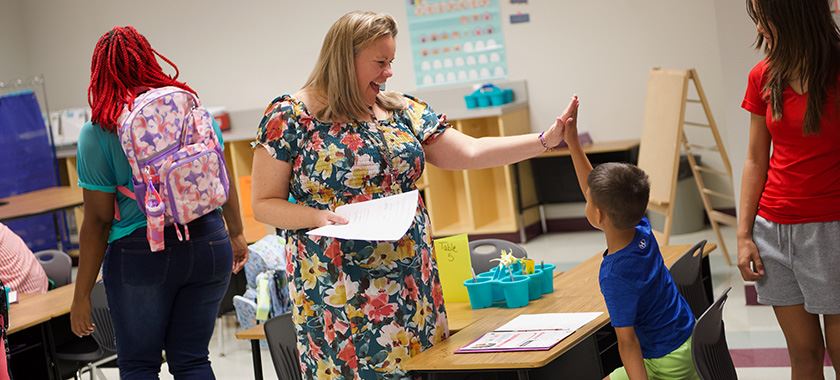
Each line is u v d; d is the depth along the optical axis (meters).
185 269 3.62
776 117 3.19
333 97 3.01
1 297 3.57
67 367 5.12
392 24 3.05
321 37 9.55
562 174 8.64
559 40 8.60
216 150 3.71
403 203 2.89
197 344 3.74
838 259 3.19
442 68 9.05
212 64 10.01
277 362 3.76
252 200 3.11
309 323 3.13
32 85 10.82
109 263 3.63
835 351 3.31
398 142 3.10
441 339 3.24
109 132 3.53
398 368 3.10
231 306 6.12
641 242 3.09
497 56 8.84
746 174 3.37
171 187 3.53
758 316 5.54
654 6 8.25
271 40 9.75
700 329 2.83
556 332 3.11
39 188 9.44
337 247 3.04
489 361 2.91
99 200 3.56
